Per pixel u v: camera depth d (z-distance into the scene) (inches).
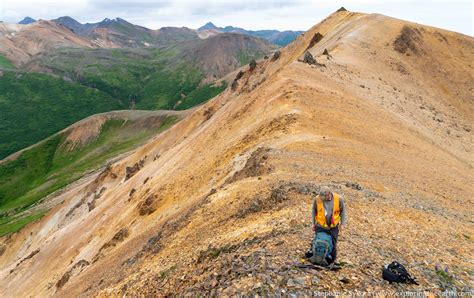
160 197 1888.5
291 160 1069.1
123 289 731.4
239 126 2001.7
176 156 2728.8
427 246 566.3
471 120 3070.9
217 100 4456.2
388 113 2084.2
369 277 408.8
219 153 1804.9
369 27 3954.2
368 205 743.7
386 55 3425.2
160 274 676.1
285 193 765.3
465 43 4077.3
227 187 1040.2
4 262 4670.3
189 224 927.0
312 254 429.1
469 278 455.8
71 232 3051.2
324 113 1617.9
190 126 4335.6
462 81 3553.2
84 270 1758.1
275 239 533.0
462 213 955.3
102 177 4886.8
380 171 1123.9
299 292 368.5
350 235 559.2
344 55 3137.3
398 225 653.3
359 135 1505.9
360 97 2180.1
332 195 428.5
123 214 2337.6
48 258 2871.6
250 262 454.9
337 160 1129.4
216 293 407.2
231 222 779.4
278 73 2289.6
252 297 370.6
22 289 2652.6
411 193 991.6
